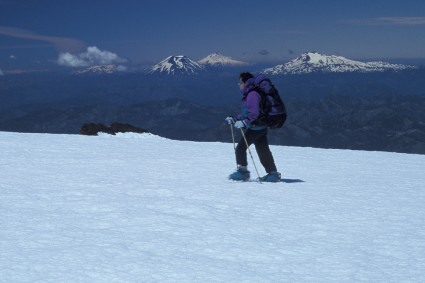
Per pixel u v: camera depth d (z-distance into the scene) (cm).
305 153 1880
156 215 696
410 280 450
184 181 1037
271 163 1095
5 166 1191
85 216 678
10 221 635
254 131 1064
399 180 1191
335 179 1178
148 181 1017
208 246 550
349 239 604
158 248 532
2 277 420
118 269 454
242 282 433
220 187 977
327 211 780
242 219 698
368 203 862
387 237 619
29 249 511
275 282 436
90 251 508
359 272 471
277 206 807
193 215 711
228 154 1642
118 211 716
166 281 427
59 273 436
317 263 498
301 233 629
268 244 568
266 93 1059
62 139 2098
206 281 432
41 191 865
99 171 1152
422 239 612
